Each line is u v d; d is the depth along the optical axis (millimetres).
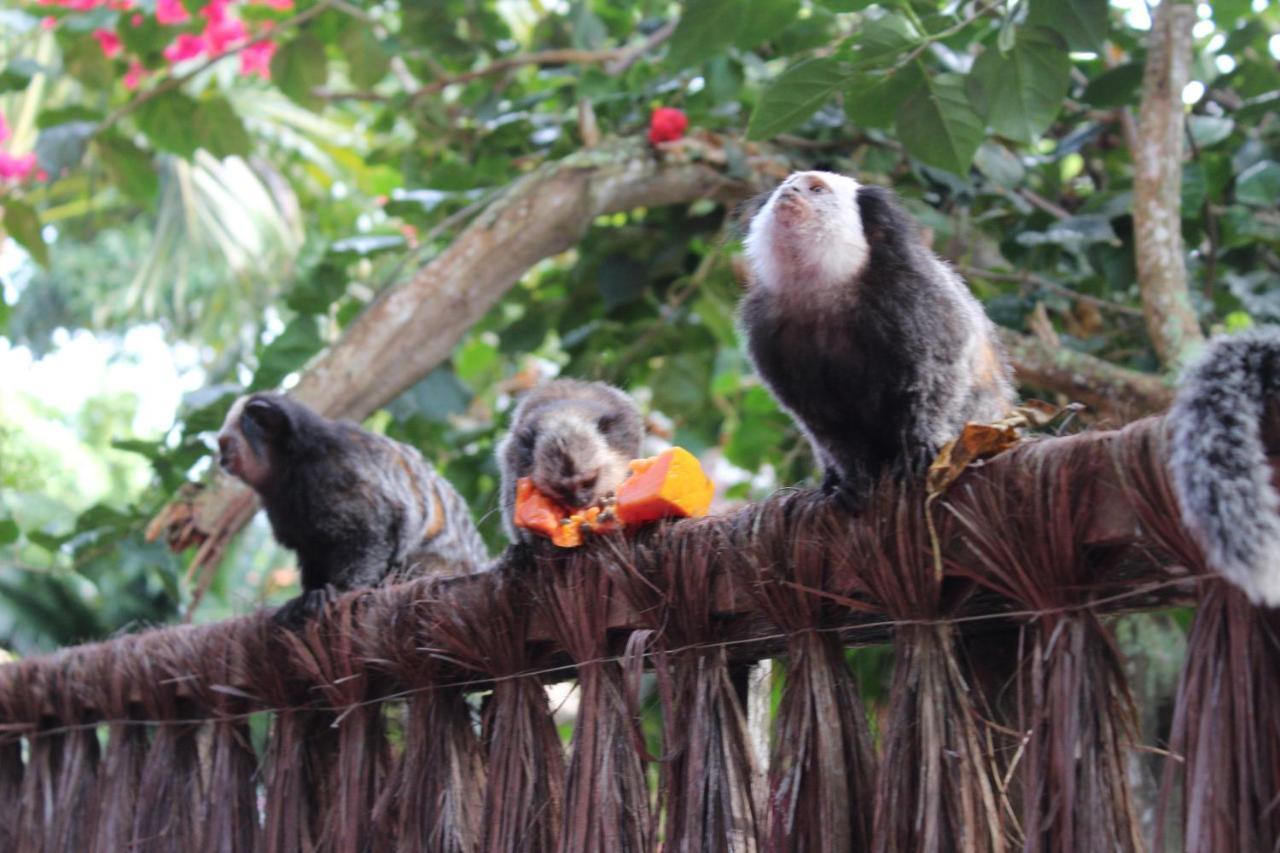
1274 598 2410
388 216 7586
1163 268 5496
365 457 6098
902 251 3689
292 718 4852
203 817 5070
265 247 12633
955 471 3115
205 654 5059
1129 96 6141
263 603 5305
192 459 6918
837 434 3826
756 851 3439
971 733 3104
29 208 7988
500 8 10453
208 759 5152
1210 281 6176
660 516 3803
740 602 3527
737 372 9742
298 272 7422
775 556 3428
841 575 3322
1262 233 6102
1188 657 2723
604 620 3818
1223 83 6781
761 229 3861
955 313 3699
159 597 9102
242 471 6121
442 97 8242
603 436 4738
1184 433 2551
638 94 6941
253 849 4945
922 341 3611
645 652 3725
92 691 5516
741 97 7086
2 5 11555
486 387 9477
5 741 5910
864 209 3740
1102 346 6590
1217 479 2475
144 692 5285
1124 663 3014
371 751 4562
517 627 4086
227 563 8922
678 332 8195
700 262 8039
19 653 8586
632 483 3844
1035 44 4871
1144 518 2742
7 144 10672
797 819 3297
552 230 6555
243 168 12570
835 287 3648
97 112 7727
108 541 6980
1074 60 6750
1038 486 2934
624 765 3727
